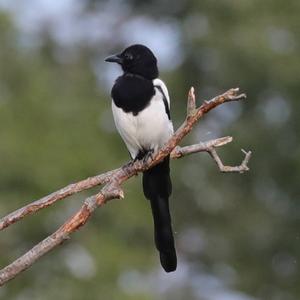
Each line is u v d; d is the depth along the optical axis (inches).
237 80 760.3
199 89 802.2
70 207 623.5
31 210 281.4
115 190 276.5
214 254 807.7
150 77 346.3
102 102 801.6
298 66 745.0
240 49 750.5
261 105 770.2
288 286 780.0
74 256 635.5
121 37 988.6
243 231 792.9
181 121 797.9
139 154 345.1
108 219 654.5
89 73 903.1
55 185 618.2
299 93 754.2
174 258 320.5
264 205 791.1
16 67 703.1
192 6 831.7
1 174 610.9
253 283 786.8
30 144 636.1
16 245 618.5
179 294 809.5
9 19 719.1
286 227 779.4
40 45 933.2
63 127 676.7
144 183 326.0
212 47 773.9
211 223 808.9
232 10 782.5
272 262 784.9
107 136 738.8
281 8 776.9
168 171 324.2
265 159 768.3
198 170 799.1
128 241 665.0
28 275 616.4
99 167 655.1
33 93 681.0
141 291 627.8
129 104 335.9
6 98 676.7
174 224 810.2
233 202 797.9
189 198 805.9
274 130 764.0
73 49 964.6
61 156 637.9
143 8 944.9
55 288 618.2
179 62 812.0
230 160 773.9
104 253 631.2
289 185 771.4
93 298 619.2
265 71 748.0
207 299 814.5
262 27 762.2
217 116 791.7
